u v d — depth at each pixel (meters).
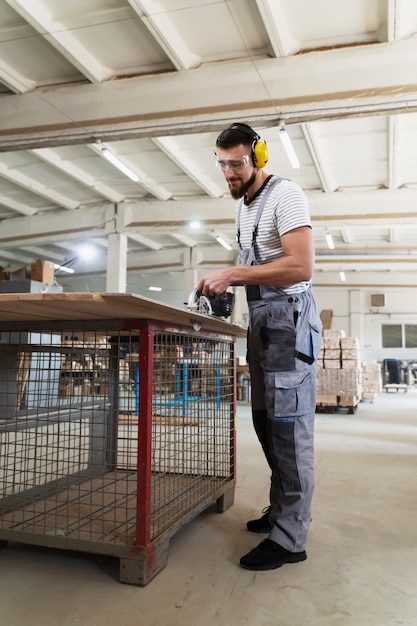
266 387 1.88
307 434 1.87
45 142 5.69
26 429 2.11
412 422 6.84
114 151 7.19
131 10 4.32
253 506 2.59
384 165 7.48
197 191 9.08
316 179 8.12
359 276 15.82
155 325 1.79
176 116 5.21
